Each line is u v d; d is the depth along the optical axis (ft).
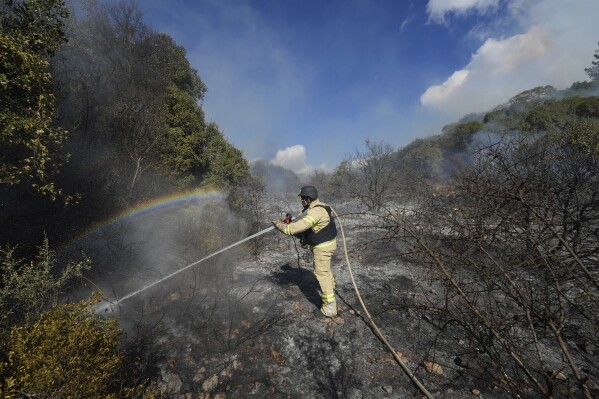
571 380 8.09
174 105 30.37
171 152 27.76
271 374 9.30
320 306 13.29
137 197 21.52
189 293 14.30
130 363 9.58
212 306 13.24
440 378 8.80
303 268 18.17
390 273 16.35
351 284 15.39
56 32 9.71
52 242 15.78
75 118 21.50
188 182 28.09
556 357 9.12
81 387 6.01
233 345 10.63
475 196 8.69
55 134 9.46
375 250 19.70
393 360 9.73
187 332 11.37
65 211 17.37
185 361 9.84
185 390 8.71
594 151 14.82
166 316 12.48
